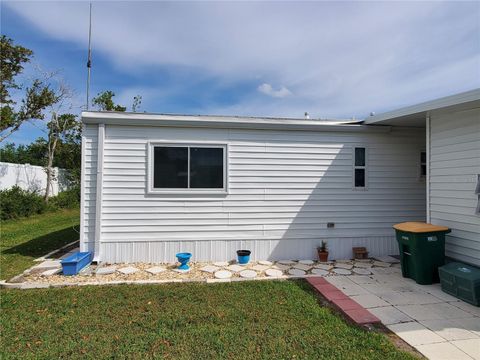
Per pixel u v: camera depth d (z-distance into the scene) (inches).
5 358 100.4
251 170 236.1
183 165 228.4
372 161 251.4
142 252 223.6
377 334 118.5
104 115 214.8
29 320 129.2
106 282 179.6
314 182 243.9
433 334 120.5
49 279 185.2
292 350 106.7
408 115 209.3
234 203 234.2
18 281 180.4
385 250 253.1
